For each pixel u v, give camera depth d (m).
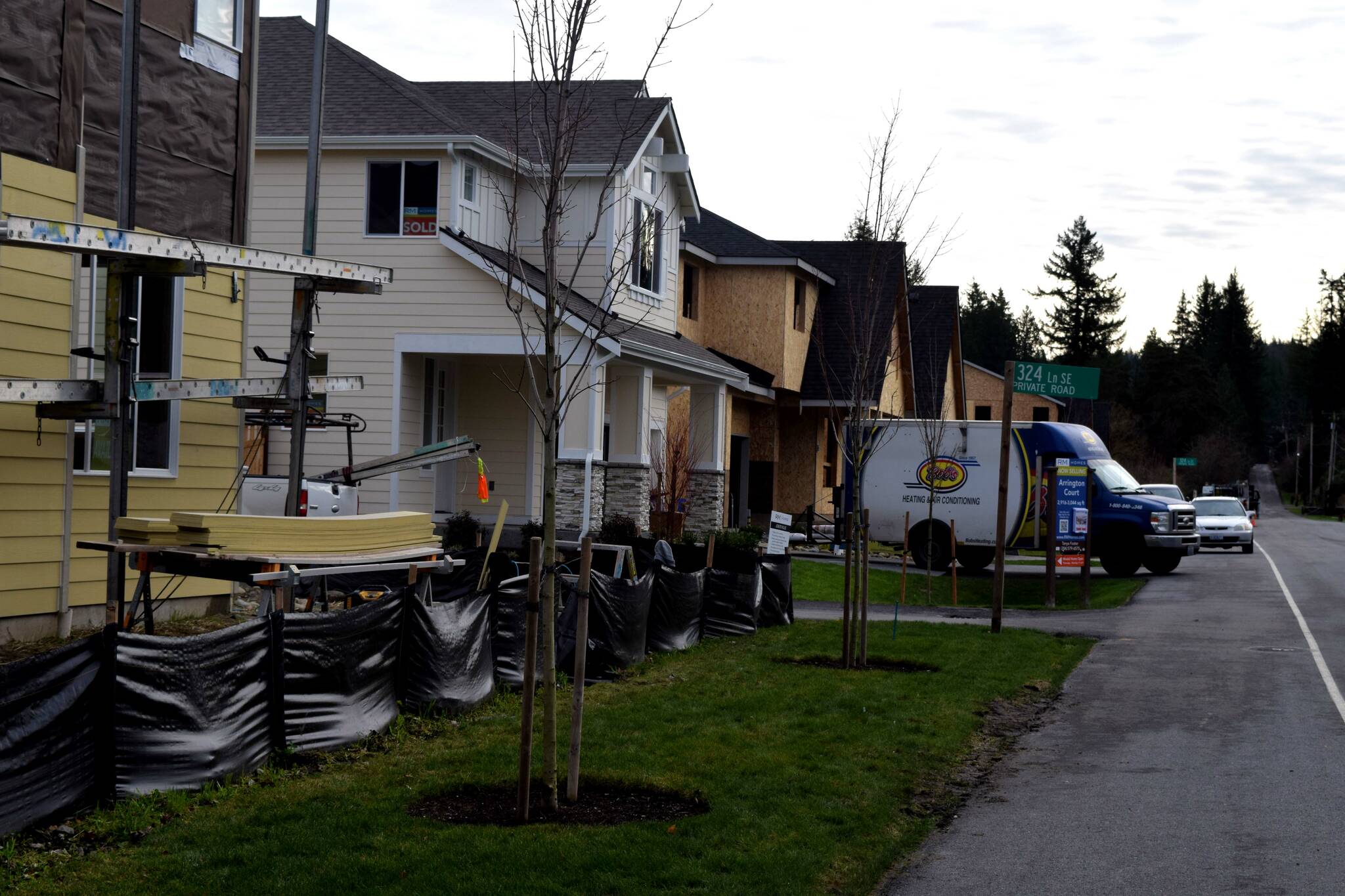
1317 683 14.18
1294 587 26.25
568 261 25.28
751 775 8.99
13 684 6.71
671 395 31.53
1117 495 29.94
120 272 10.32
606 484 25.69
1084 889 7.02
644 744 9.85
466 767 8.84
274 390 12.07
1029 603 24.67
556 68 8.52
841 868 7.14
